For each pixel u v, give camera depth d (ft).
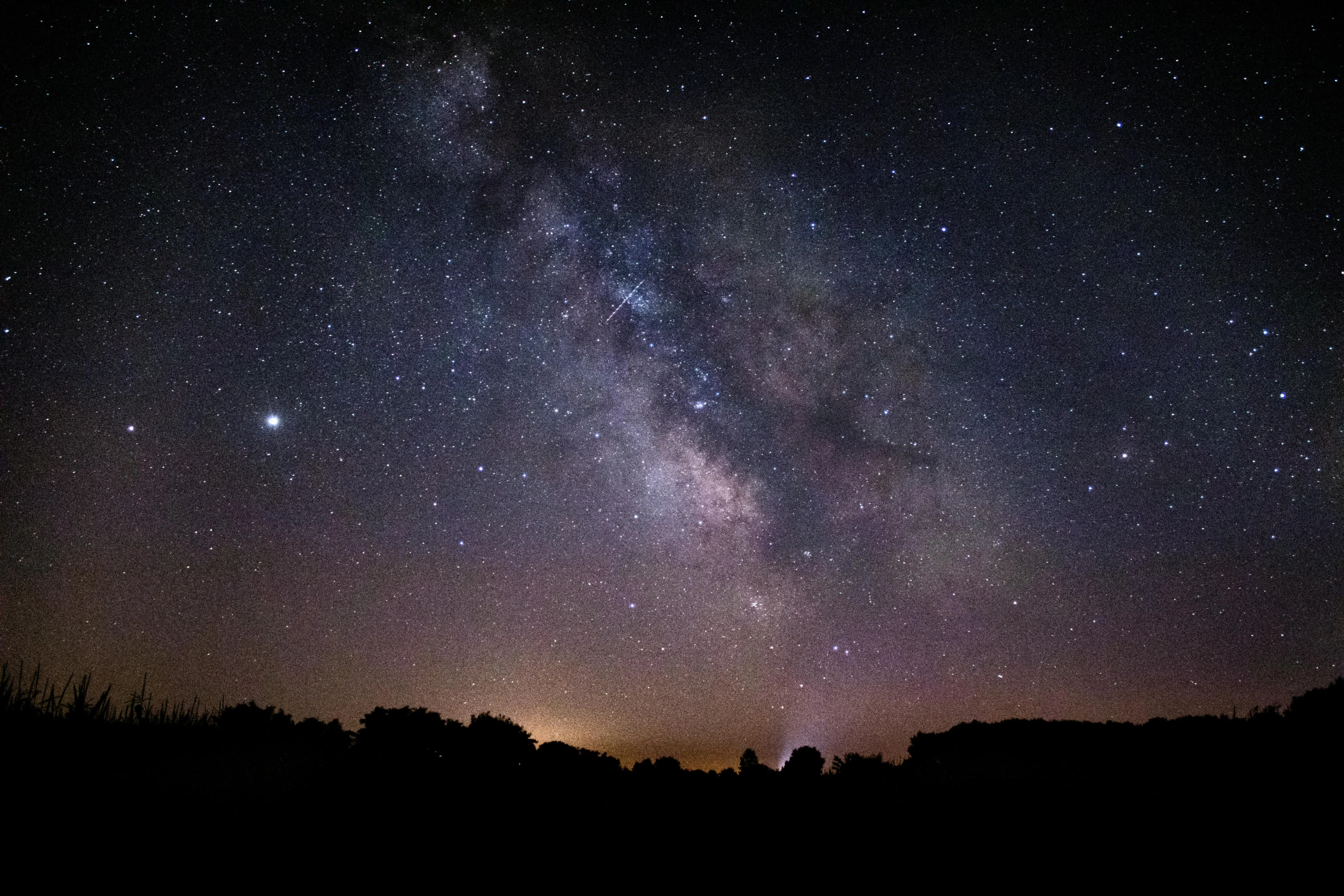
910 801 18.81
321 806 12.92
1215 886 12.86
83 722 13.98
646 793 17.90
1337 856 13.46
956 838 15.84
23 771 11.51
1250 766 18.26
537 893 11.68
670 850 14.42
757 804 18.16
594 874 12.78
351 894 10.33
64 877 9.04
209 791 12.46
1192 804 16.46
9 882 8.68
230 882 9.82
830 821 17.10
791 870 14.03
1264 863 13.50
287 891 9.97
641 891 12.43
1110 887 13.08
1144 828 15.49
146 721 15.20
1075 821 16.22
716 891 12.83
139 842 10.34
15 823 10.10
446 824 13.39
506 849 13.05
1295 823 14.87
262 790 13.02
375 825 12.73
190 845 10.58
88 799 11.18
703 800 18.04
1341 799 15.64
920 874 13.98
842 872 14.05
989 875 13.85
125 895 8.91
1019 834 15.81
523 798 15.55
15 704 13.64
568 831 14.42
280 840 11.41
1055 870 13.92
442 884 11.22
